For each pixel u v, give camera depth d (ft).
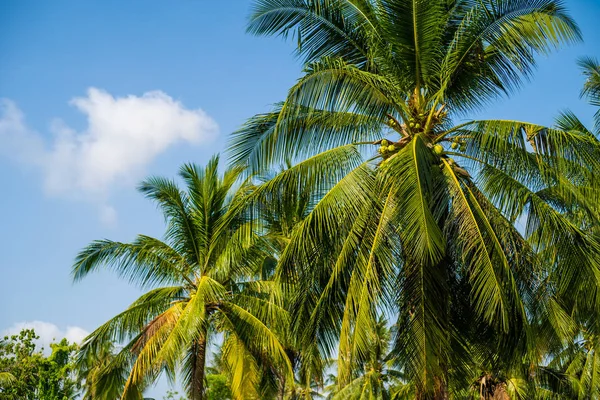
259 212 45.39
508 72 45.73
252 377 63.16
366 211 42.09
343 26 46.75
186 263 69.46
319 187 43.78
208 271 68.33
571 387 70.03
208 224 68.39
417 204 37.17
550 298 41.78
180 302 66.08
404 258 40.83
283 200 44.55
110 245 68.39
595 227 43.39
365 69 48.03
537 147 41.73
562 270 40.55
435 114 44.57
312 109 44.16
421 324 39.32
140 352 62.85
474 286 37.63
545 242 40.29
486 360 44.78
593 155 40.98
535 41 43.29
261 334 63.10
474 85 45.83
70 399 122.52
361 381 137.39
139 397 60.95
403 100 45.68
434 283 40.16
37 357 131.95
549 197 50.80
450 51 44.19
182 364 68.74
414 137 41.34
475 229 38.58
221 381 120.78
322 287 44.37
